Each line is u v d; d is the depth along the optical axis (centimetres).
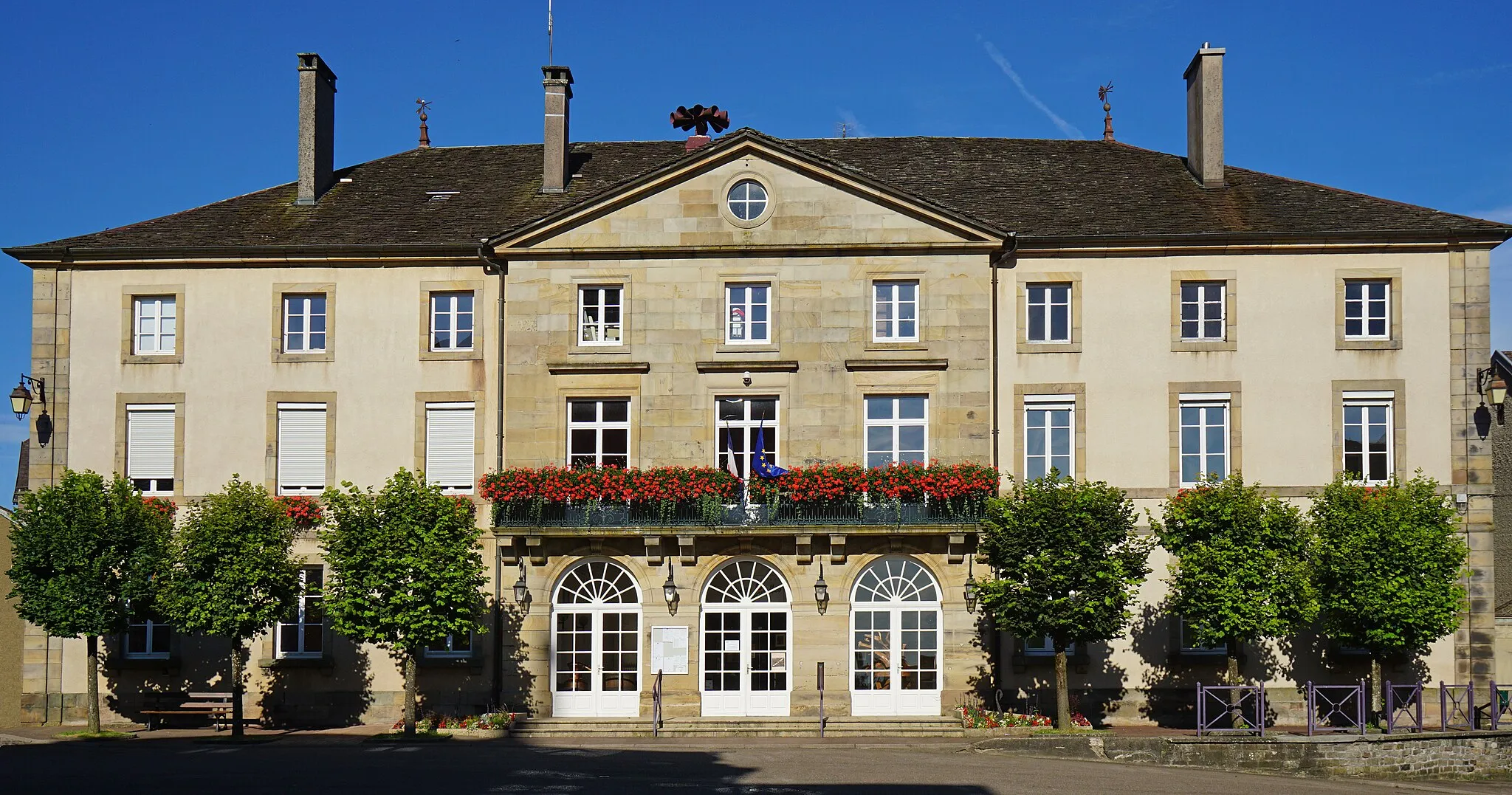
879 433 3188
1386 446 3167
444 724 3017
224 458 3256
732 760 2488
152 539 2977
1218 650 3111
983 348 3167
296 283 3288
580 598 3155
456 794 2062
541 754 2572
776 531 3069
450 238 3284
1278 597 2834
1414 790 2420
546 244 3222
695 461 3175
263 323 3278
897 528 3052
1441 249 3169
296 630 3206
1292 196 3369
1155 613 3125
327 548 2953
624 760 2464
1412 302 3170
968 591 3059
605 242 3219
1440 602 2847
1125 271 3209
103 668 3195
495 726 2962
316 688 3178
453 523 2936
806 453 3164
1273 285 3189
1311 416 3161
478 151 3859
